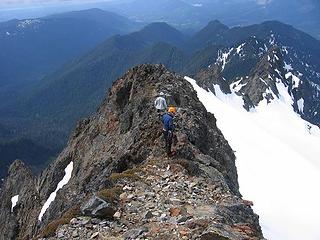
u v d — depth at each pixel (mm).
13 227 72938
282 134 188875
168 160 32938
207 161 34938
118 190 26344
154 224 22328
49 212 52594
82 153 66250
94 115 76750
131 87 65125
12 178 88688
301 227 66125
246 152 107438
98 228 22234
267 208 71188
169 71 63969
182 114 44156
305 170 101375
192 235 20578
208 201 26203
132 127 51125
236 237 19922
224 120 138250
